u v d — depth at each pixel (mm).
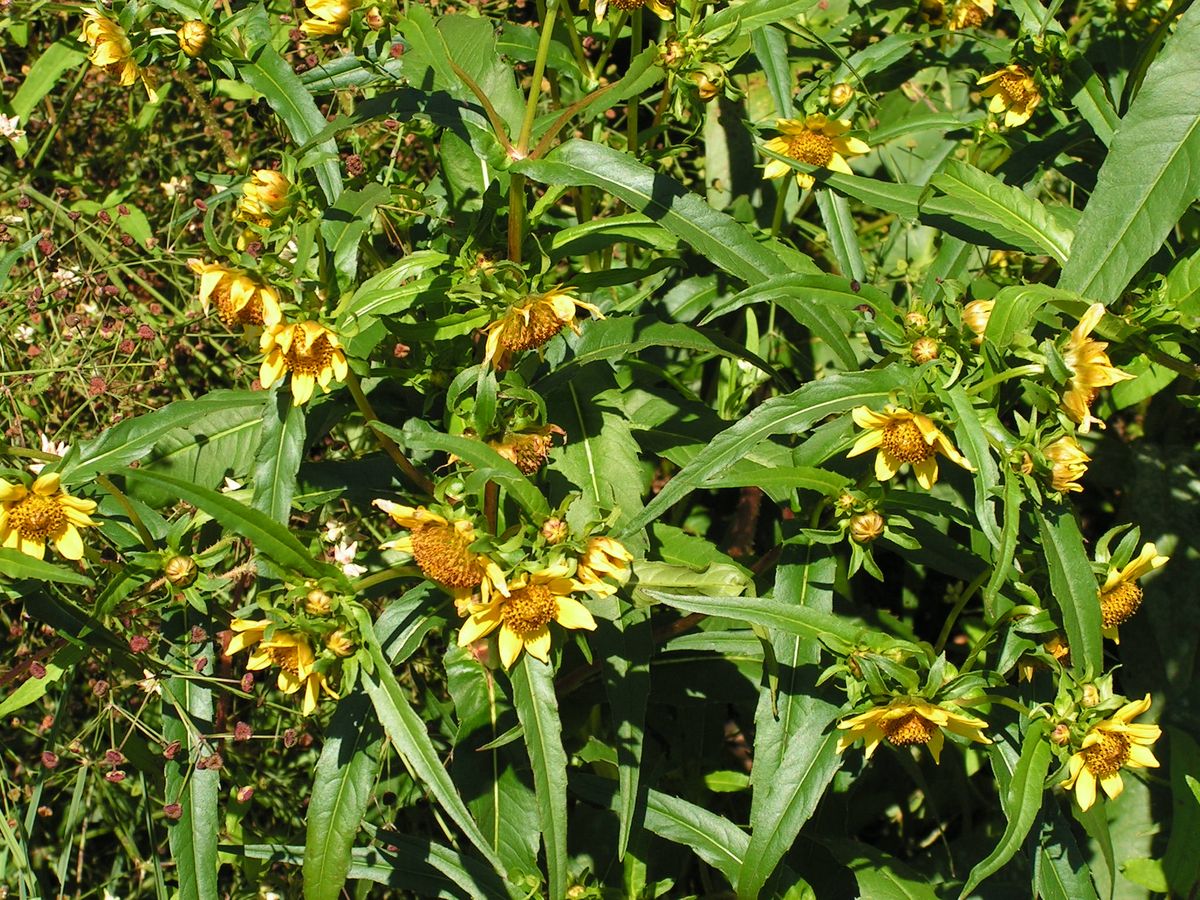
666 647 975
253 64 961
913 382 887
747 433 886
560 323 893
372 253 1011
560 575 875
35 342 1092
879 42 1056
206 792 953
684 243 1051
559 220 1092
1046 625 902
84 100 1163
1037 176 1041
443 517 879
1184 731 1079
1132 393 1125
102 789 1041
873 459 942
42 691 951
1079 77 1019
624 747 935
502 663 889
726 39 958
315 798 917
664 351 1108
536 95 922
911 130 1046
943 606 1159
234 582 1014
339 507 1084
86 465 918
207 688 971
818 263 1183
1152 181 922
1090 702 885
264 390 944
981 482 870
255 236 960
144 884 1060
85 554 941
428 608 935
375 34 955
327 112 1130
